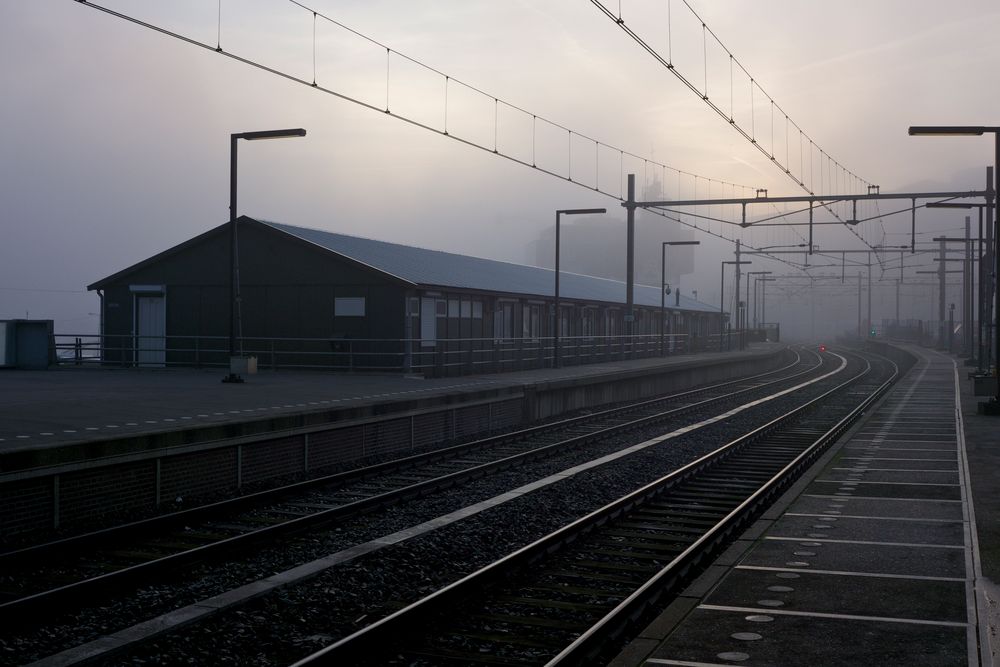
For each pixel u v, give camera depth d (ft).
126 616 27.40
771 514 41.42
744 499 48.67
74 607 27.89
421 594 30.48
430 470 57.41
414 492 48.08
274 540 37.35
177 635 25.30
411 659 24.06
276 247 106.01
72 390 73.82
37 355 105.60
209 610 26.78
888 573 30.76
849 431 78.48
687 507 46.26
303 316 104.94
